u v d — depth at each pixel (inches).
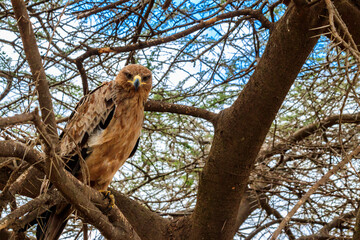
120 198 368.5
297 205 251.9
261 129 291.1
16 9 190.1
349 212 400.5
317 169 422.3
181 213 419.8
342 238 380.2
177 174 449.7
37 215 266.7
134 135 335.0
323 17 253.4
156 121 449.7
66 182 219.0
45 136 190.9
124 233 261.0
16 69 345.7
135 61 423.8
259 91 279.6
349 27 304.3
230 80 405.1
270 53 272.5
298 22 252.7
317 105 415.5
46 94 199.9
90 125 322.0
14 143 203.9
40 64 197.6
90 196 248.7
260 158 436.5
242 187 314.5
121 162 333.7
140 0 387.2
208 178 313.7
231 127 297.1
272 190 420.2
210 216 324.2
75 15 369.1
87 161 317.1
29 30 193.0
